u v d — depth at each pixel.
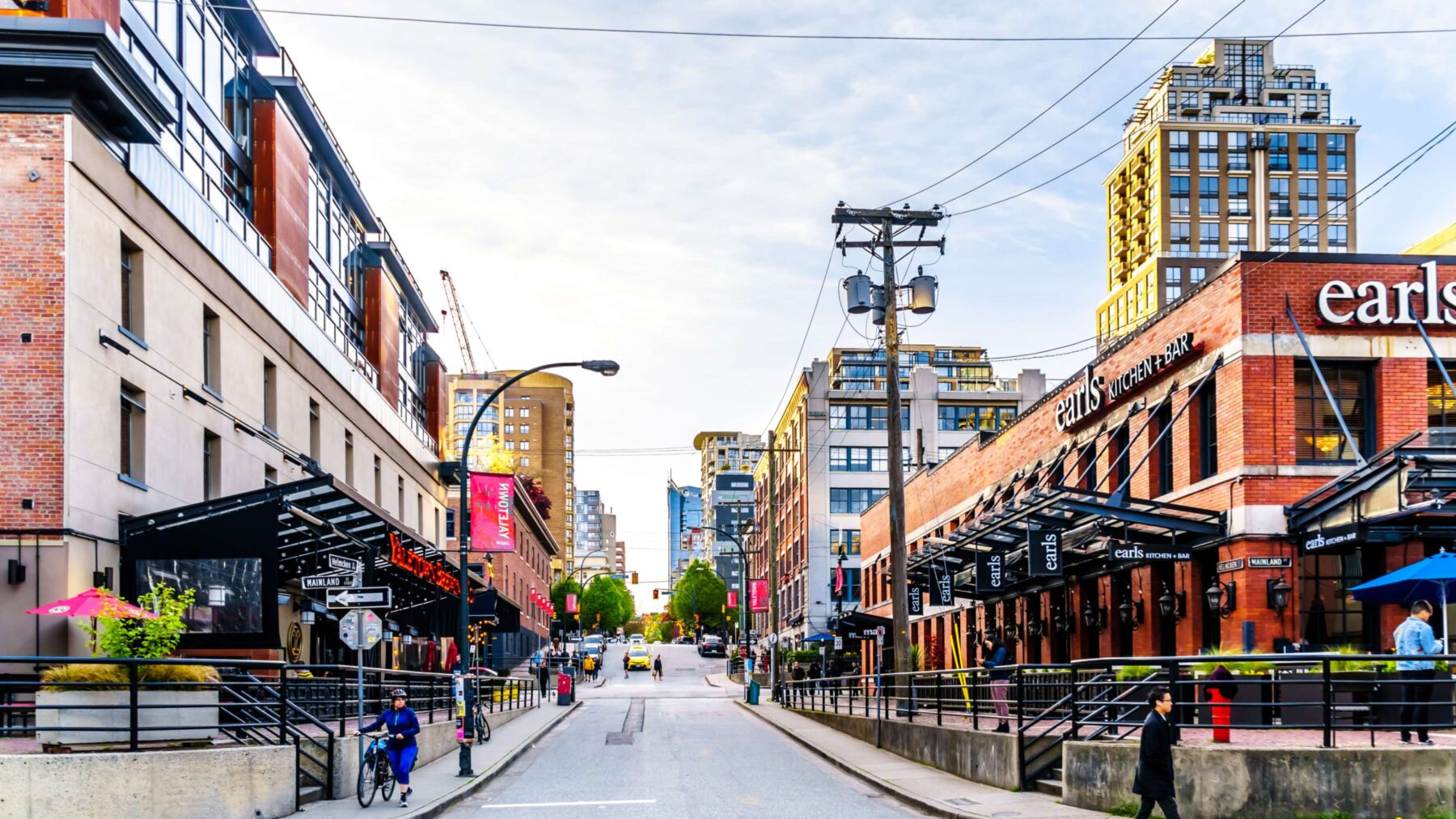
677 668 106.62
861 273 28.56
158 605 18.06
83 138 20.73
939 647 44.72
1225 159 129.88
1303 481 23.09
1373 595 17.73
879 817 17.06
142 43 23.66
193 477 25.11
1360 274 23.77
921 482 50.41
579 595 168.00
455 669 41.56
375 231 44.62
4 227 19.94
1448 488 19.75
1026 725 18.84
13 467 19.59
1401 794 14.54
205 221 26.20
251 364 28.98
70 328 20.08
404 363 50.75
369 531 29.20
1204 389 25.36
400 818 16.64
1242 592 22.91
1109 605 29.05
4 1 20.86
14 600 19.34
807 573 87.25
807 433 89.38
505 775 23.55
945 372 108.81
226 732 17.66
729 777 22.39
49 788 13.88
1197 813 14.78
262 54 32.19
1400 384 23.61
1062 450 32.06
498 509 40.88
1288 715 18.34
